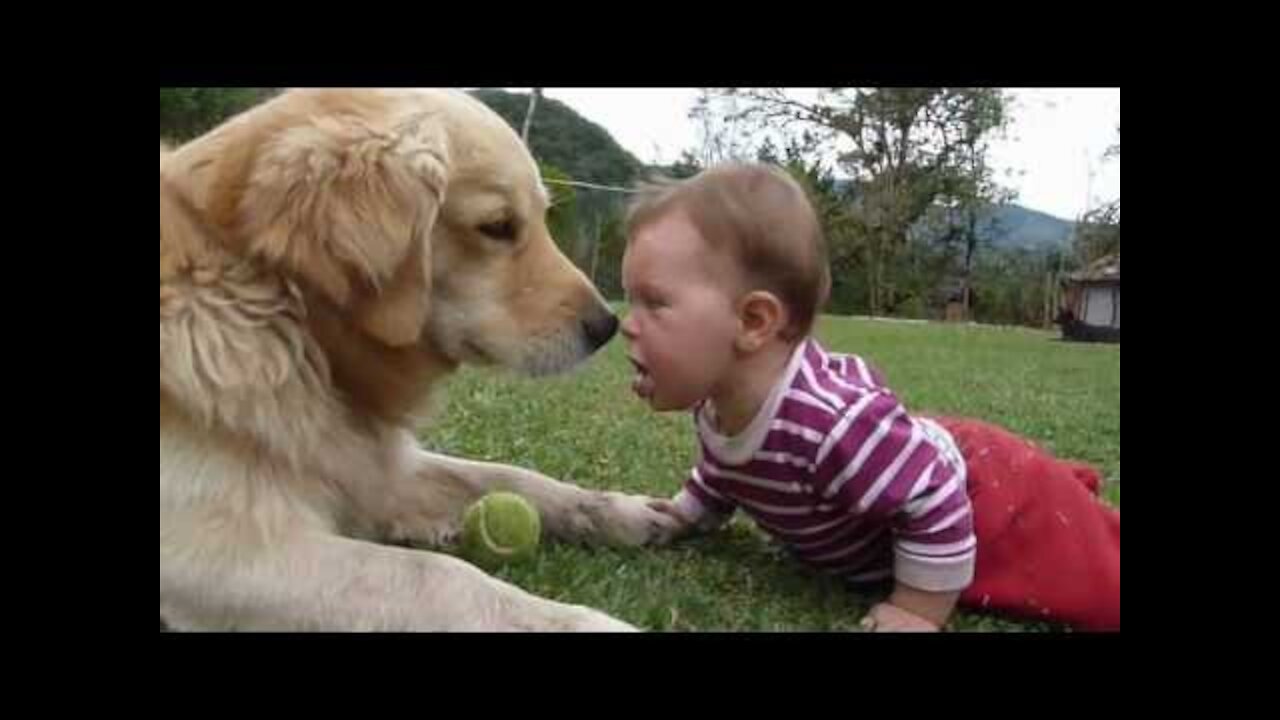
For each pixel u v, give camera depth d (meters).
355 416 0.92
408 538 1.00
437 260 0.94
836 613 0.90
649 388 0.91
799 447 0.88
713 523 1.06
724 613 0.88
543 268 0.99
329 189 0.85
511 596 0.76
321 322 0.86
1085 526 0.92
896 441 0.86
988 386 2.74
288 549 0.78
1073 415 2.14
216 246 0.84
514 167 0.97
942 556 0.86
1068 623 0.92
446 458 1.06
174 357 0.79
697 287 0.88
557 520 1.02
